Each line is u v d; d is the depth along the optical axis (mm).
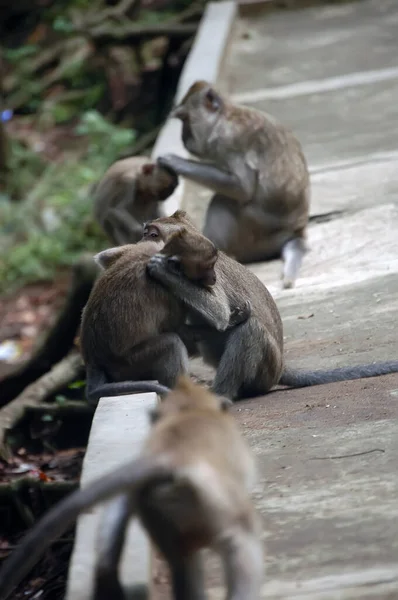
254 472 4926
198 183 12867
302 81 18219
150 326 8672
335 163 14703
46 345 13617
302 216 12797
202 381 9656
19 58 27281
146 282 8672
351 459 7020
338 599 5395
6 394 13703
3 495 10688
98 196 13844
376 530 6051
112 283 8766
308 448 7312
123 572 5391
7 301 19953
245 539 4480
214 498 4418
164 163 13008
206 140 12758
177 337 8680
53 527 4305
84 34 25766
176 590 4695
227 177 12664
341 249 12383
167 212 13211
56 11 28156
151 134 23609
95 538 5711
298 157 12906
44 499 10688
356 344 9688
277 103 17297
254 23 22391
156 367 8680
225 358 8867
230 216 12883
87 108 26750
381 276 11266
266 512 6441
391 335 9711
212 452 4590
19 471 11453
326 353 9633
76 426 12180
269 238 12844
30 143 25594
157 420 5078
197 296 8461
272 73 18875
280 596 5461
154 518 4559
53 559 9516
